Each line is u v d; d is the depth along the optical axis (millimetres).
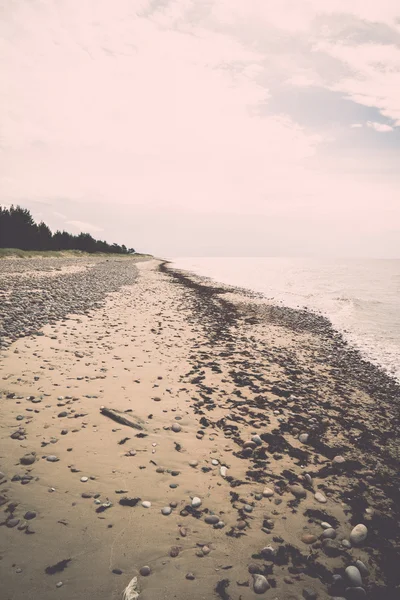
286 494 4020
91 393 6180
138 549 2936
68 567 2668
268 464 4664
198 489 3918
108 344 9633
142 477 3998
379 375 9695
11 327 9859
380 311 22484
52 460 4086
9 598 2344
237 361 9547
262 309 21703
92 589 2506
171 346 10352
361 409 7098
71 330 10656
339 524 3604
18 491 3490
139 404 6000
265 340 12984
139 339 10680
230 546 3111
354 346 13172
